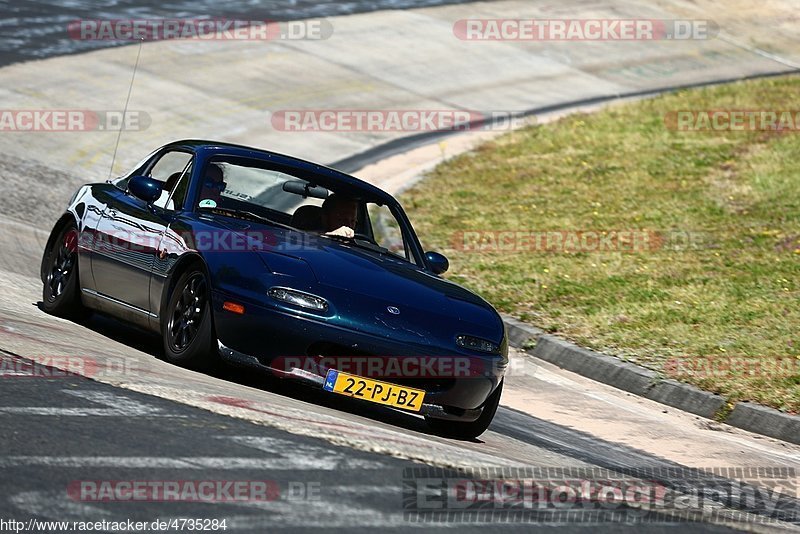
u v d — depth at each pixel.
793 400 33.38
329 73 84.25
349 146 69.94
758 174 61.78
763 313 41.22
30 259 41.06
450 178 64.56
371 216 30.48
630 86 92.62
